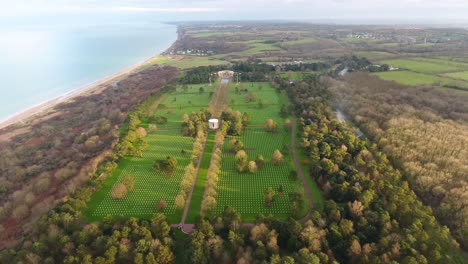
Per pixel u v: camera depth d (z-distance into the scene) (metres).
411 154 125.44
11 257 80.38
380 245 77.50
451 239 83.50
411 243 77.25
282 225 86.81
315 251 77.19
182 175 127.44
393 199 94.38
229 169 130.38
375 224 86.62
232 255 80.19
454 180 108.81
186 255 78.00
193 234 82.56
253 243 83.00
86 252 79.00
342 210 91.62
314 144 136.38
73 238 84.06
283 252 83.69
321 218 89.06
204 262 75.94
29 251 80.69
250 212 103.31
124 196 113.81
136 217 102.44
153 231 87.69
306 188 115.75
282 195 111.81
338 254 78.69
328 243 80.94
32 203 111.81
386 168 114.88
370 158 124.81
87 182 117.81
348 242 79.31
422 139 136.50
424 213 88.69
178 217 102.12
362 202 93.06
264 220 90.44
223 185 119.06
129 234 84.00
